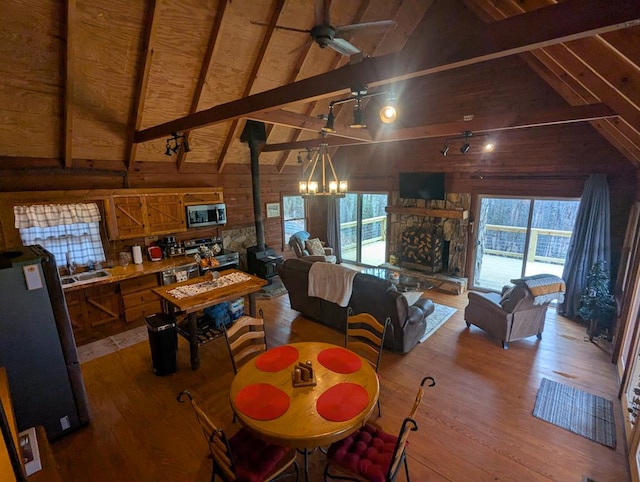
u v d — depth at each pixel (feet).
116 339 14.55
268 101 9.64
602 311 13.55
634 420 8.39
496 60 17.53
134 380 11.51
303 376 7.26
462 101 19.15
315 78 8.33
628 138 11.20
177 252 18.66
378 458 6.29
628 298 11.55
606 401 10.12
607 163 14.99
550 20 4.67
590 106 10.98
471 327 15.31
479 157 19.15
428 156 21.40
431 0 18.71
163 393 10.79
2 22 9.91
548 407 9.87
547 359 12.55
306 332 15.03
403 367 12.10
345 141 18.35
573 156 15.90
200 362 12.62
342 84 7.75
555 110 11.78
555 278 13.14
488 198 19.72
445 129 14.84
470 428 9.07
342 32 9.68
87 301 14.70
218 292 12.38
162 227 17.78
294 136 22.95
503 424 9.21
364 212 27.66
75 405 9.05
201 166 20.54
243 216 23.50
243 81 16.29
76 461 8.17
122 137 15.70
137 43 12.48
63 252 14.94
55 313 8.54
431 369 11.96
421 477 7.57
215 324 14.67
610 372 11.66
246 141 19.51
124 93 13.92
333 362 8.08
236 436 6.88
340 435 5.89
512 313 12.91
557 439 8.67
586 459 8.07
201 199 19.49
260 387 7.16
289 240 24.89
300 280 15.42
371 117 23.09
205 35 13.55
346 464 6.21
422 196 21.79
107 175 16.44
